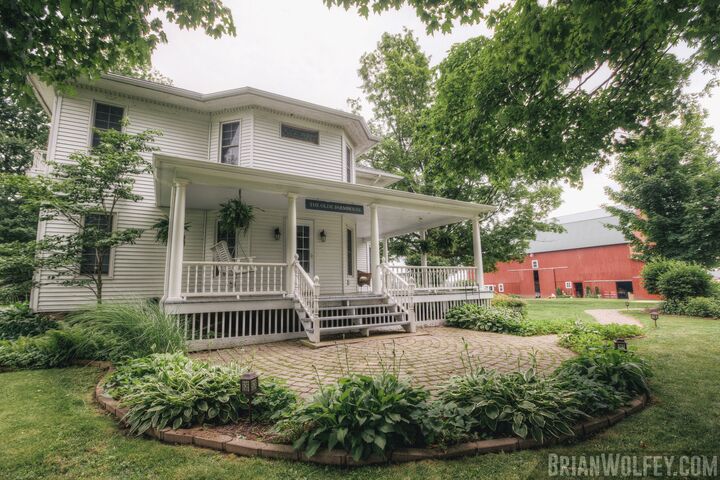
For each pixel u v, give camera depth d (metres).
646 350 6.62
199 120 11.48
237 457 2.81
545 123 5.86
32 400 4.14
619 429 3.26
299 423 2.89
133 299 7.90
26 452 2.88
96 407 3.93
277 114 11.59
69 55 4.22
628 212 17.05
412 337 8.32
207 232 10.62
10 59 3.14
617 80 5.57
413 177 19.12
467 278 12.20
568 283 38.41
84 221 9.77
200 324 7.27
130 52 4.52
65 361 5.71
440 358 6.13
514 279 43.47
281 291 8.56
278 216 11.20
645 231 16.23
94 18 4.04
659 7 3.69
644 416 3.55
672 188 15.34
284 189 8.67
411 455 2.71
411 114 19.30
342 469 2.60
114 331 5.95
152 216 10.59
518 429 2.93
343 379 3.18
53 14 3.71
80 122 9.99
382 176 16.17
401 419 2.78
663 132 6.05
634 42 4.56
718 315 11.82
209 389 3.51
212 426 3.25
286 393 3.73
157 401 3.37
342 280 12.05
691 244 14.83
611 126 5.90
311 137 12.19
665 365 5.49
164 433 3.12
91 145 10.01
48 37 3.91
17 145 18.91
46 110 12.00
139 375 4.41
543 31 4.13
